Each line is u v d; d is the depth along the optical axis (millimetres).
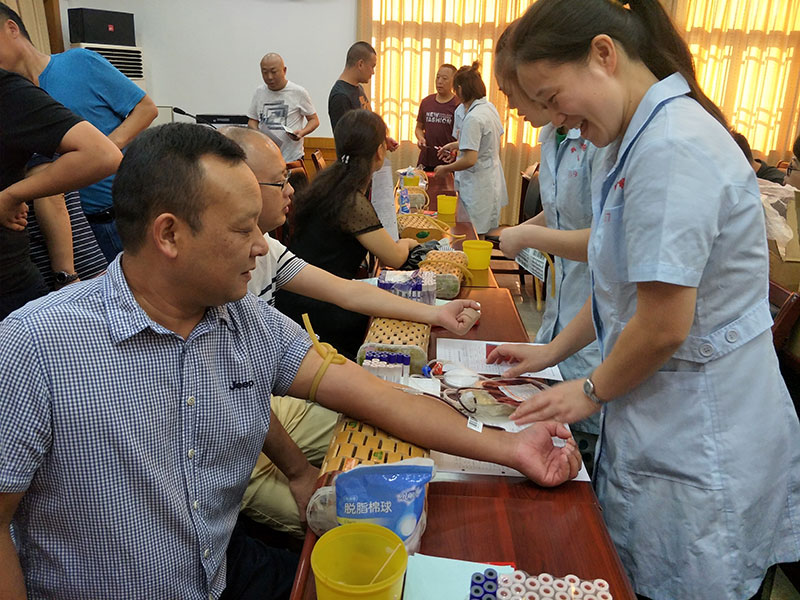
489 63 5906
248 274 884
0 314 1634
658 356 954
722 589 1057
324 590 689
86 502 842
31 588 888
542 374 1369
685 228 862
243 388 985
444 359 1417
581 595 751
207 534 938
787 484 1114
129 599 893
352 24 5832
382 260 2285
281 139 5066
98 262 2129
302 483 1247
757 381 1027
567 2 884
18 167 1664
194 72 5852
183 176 791
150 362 866
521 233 1589
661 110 911
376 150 2234
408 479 838
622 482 1120
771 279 2016
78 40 5254
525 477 1036
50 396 801
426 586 781
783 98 6109
